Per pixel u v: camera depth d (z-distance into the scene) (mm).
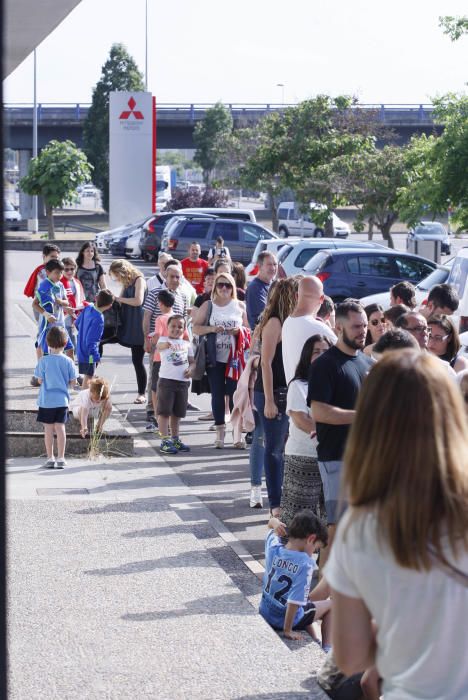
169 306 12383
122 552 7578
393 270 23797
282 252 26250
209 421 14078
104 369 18453
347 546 2617
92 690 5090
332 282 23516
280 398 8945
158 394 11930
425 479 2543
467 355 11797
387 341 6449
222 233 37656
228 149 62281
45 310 14422
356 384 6664
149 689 5109
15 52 9773
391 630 2598
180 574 7074
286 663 5484
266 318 8938
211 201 62688
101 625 6039
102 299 13680
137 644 5734
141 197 37000
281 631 6281
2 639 2896
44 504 9078
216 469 11234
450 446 2572
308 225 60625
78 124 84250
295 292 8812
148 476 10641
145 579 6941
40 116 83500
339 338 6758
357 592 2633
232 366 12008
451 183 27266
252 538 8734
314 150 44562
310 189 40938
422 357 2660
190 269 20000
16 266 41250
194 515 9133
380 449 2580
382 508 2562
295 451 7660
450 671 2590
